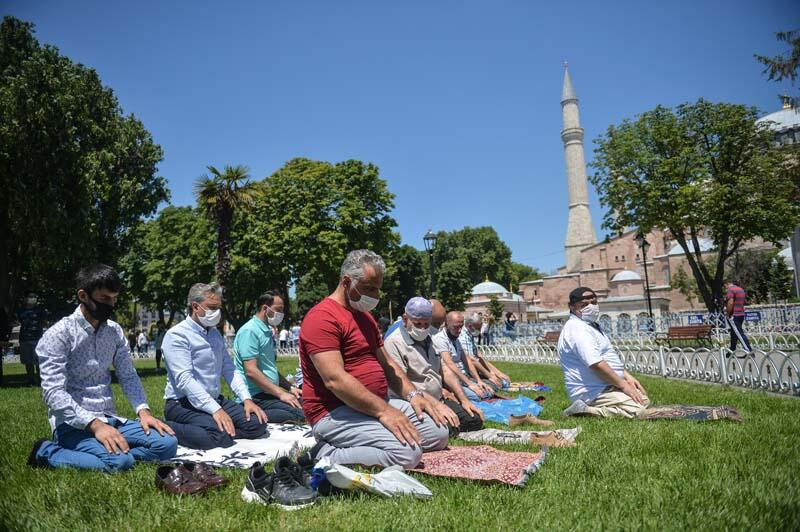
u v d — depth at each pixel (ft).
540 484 13.12
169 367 19.80
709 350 39.60
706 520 10.52
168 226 147.02
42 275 84.12
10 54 67.21
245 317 157.48
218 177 88.02
